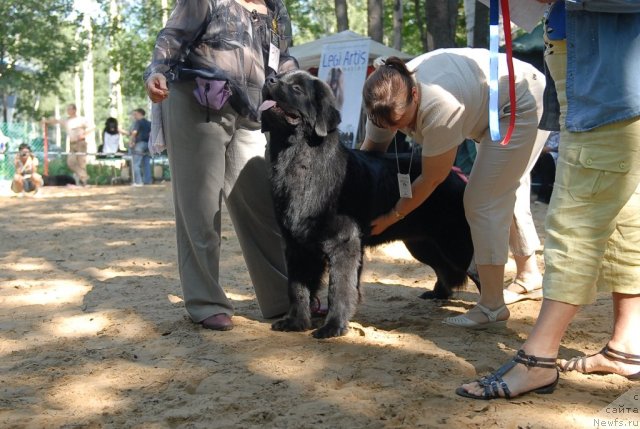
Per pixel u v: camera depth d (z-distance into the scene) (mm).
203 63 4457
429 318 4859
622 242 3412
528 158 4375
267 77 4430
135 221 11133
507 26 3729
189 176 4551
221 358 3979
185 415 3154
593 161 3182
